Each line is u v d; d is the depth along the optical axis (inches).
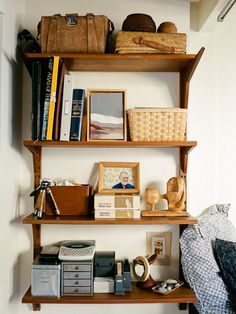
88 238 68.7
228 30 77.4
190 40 75.2
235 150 77.3
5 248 59.3
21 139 68.4
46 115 58.9
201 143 74.5
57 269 60.2
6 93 58.9
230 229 70.8
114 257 63.8
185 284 65.8
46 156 68.8
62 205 64.1
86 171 68.9
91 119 64.6
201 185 74.2
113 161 68.8
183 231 66.8
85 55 60.1
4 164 58.5
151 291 62.9
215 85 75.6
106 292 61.9
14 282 64.5
